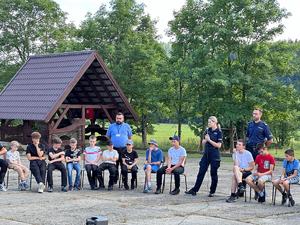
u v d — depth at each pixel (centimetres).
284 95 2950
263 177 1374
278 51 3034
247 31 2945
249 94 2892
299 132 4031
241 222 1119
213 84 2878
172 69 3120
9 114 2691
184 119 3281
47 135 2620
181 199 1405
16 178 1762
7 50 3966
